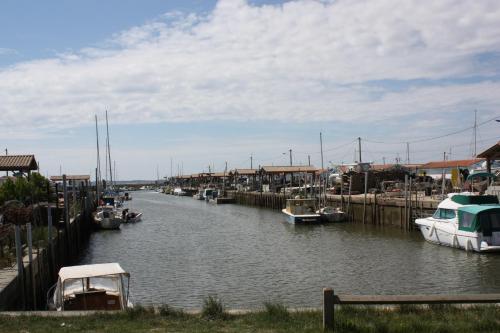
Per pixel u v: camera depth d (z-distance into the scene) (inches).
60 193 2556.6
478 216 1311.5
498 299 416.2
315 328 430.6
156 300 929.5
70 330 454.0
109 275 690.8
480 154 1806.1
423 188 2479.1
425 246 1487.5
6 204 1223.5
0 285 687.7
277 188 3934.5
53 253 1090.1
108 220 2235.5
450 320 453.1
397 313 484.4
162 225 2422.5
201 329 449.7
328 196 2699.3
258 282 1066.7
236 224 2418.8
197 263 1322.6
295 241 1731.1
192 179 7539.4
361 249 1491.1
